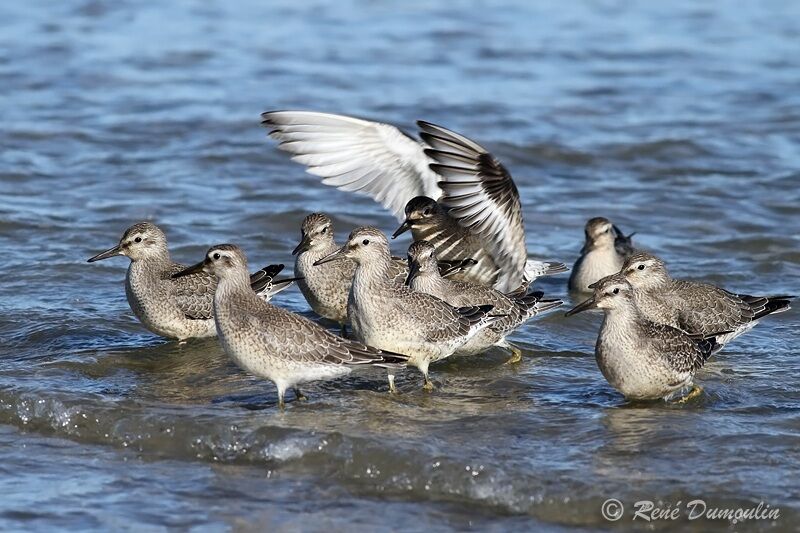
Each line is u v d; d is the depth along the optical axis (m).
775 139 26.61
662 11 38.25
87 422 13.59
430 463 12.28
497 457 12.40
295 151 16.03
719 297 16.39
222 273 13.86
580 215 22.38
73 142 25.73
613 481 11.88
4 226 20.70
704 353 14.58
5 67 31.00
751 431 13.02
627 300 13.94
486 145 25.73
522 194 23.45
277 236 20.86
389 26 36.62
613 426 13.27
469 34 35.69
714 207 22.55
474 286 16.05
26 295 17.83
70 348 15.95
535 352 16.19
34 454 13.09
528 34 35.81
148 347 16.23
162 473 12.62
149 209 21.97
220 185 23.53
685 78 31.44
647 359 13.85
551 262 18.98
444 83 30.78
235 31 35.78
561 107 28.77
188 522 11.59
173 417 13.43
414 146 16.06
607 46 34.50
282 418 13.46
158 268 16.34
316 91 29.73
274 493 12.14
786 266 19.59
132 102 28.61
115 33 34.97
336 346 13.72
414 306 14.55
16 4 37.91
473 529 11.37
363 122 15.95
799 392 14.40
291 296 18.73
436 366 15.62
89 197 22.55
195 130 26.64
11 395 14.05
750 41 34.91
